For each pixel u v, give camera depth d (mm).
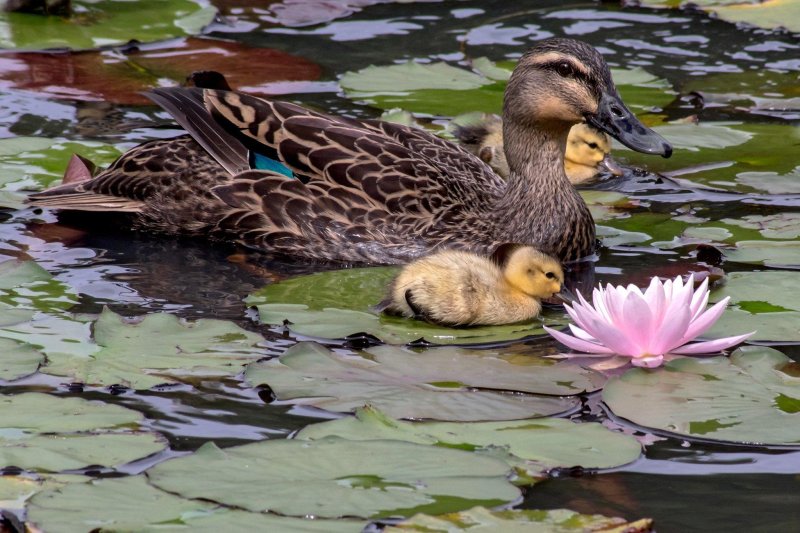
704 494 7371
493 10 18781
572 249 11836
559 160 12055
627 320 9070
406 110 14961
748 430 8086
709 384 8766
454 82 16047
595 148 13734
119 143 13781
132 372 8805
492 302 10102
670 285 9523
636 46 17391
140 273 11172
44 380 8711
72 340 9445
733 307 10070
